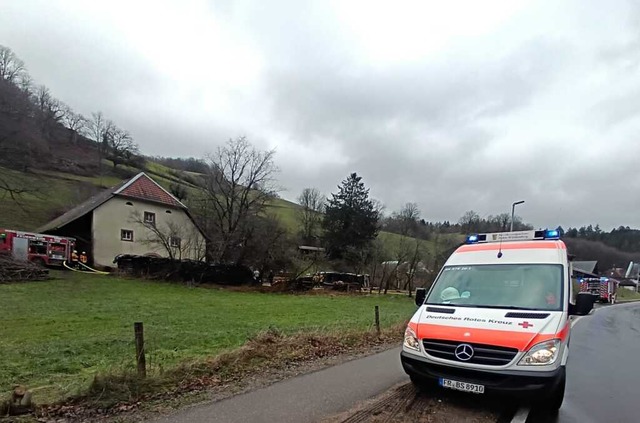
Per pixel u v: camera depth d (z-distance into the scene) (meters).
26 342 10.93
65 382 6.98
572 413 6.19
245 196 42.81
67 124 74.81
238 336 12.19
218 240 41.66
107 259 39.16
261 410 5.70
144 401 5.89
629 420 5.99
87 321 14.79
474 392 5.52
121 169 77.69
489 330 5.71
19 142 48.16
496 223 61.44
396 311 23.08
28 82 62.34
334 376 7.57
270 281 39.28
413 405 6.02
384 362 8.89
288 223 75.00
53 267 34.69
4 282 25.97
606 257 91.44
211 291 30.48
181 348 10.37
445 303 6.82
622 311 33.56
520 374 5.30
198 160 79.44
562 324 5.79
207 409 5.68
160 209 43.53
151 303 21.16
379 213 64.81
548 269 6.81
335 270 51.72
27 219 49.47
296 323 15.77
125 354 9.57
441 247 51.19
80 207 44.34
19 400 5.35
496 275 7.05
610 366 9.87
